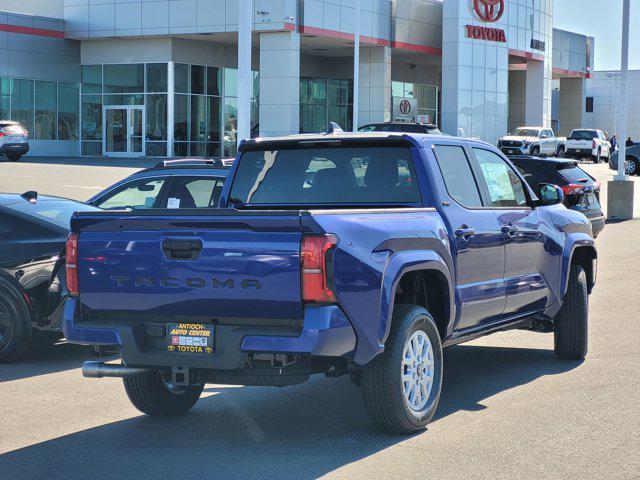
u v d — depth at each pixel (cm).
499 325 785
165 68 5262
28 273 898
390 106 5800
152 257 591
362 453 599
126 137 5425
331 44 5500
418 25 5859
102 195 1096
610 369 847
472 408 713
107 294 607
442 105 5991
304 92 5972
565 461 579
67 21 5447
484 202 762
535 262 818
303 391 777
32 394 775
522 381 805
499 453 596
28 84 5409
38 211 941
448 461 580
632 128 11838
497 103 6272
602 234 2150
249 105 1792
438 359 669
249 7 1767
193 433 652
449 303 682
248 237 570
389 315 602
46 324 905
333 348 562
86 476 559
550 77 7056
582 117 8475
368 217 607
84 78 5544
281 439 634
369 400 620
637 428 652
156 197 1084
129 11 5241
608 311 1156
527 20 6575
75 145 5597
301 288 558
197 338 585
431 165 705
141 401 682
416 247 643
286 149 743
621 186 2562
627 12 2600
